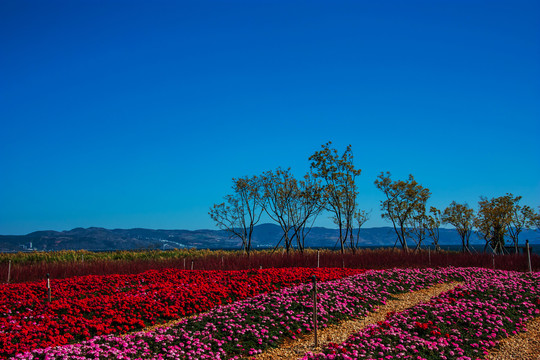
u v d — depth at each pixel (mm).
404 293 14734
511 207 35344
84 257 32781
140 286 16234
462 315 10664
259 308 11461
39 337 9320
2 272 22109
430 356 8172
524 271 21797
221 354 8695
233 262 25969
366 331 9695
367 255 27062
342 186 34562
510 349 9000
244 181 36281
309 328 10258
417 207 35875
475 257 25078
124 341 8898
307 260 25234
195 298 13062
